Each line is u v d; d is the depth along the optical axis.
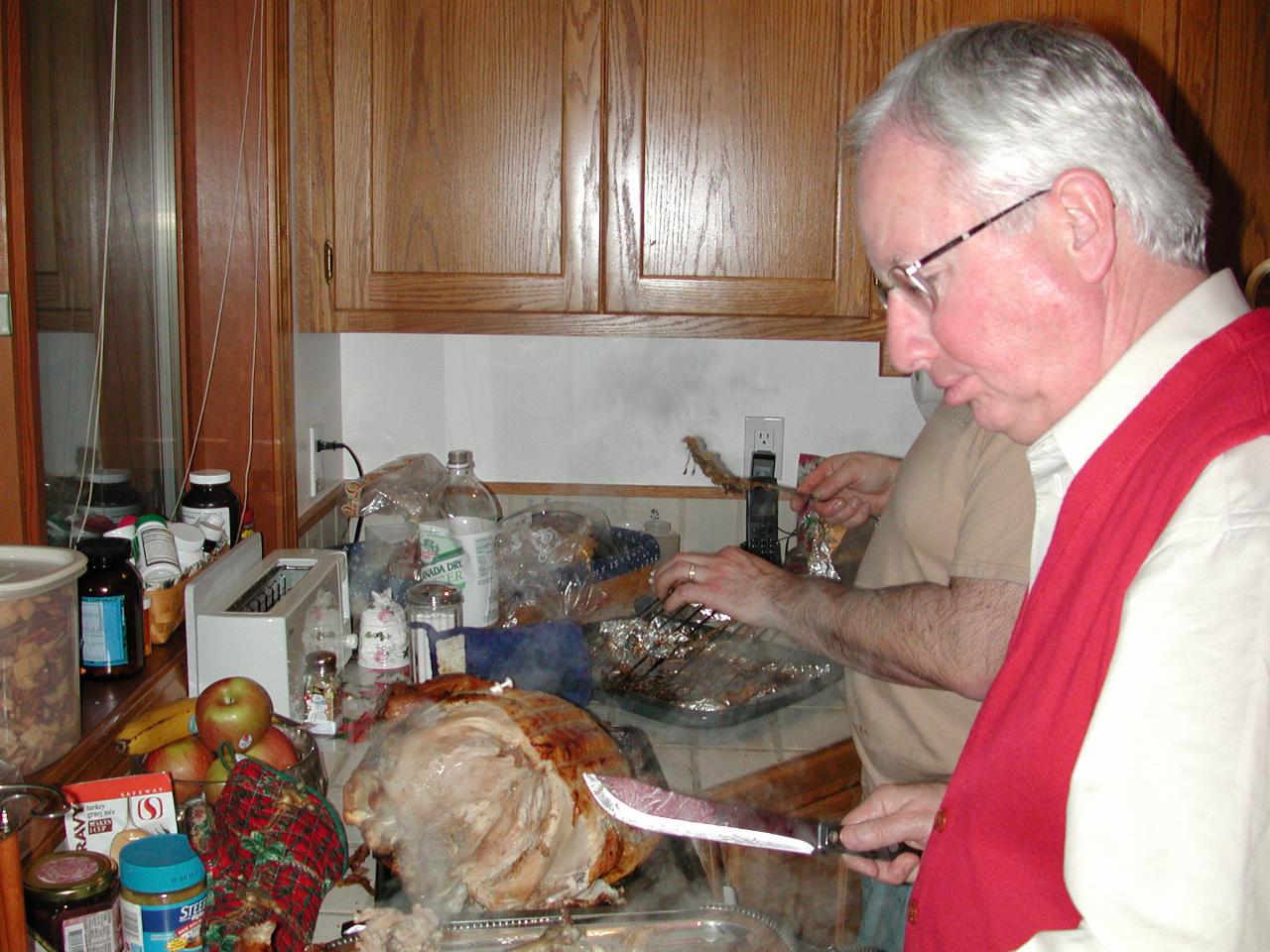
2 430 1.09
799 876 1.29
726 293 1.79
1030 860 0.70
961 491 1.17
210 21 1.63
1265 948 0.56
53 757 1.03
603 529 1.96
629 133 1.75
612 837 1.02
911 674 1.12
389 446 2.17
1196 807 0.56
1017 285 0.72
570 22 1.72
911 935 0.81
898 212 0.74
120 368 1.47
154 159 1.59
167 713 1.15
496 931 0.96
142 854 0.87
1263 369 0.66
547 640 1.45
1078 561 0.71
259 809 0.88
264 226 1.68
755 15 1.72
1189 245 0.73
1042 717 0.69
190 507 1.50
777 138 1.75
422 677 1.46
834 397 2.15
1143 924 0.57
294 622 1.35
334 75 1.73
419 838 1.00
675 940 0.96
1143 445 0.69
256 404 1.72
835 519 1.67
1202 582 0.58
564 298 1.79
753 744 1.41
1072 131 0.70
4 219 1.06
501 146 1.75
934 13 1.72
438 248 1.78
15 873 0.77
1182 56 1.75
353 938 0.91
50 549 1.05
